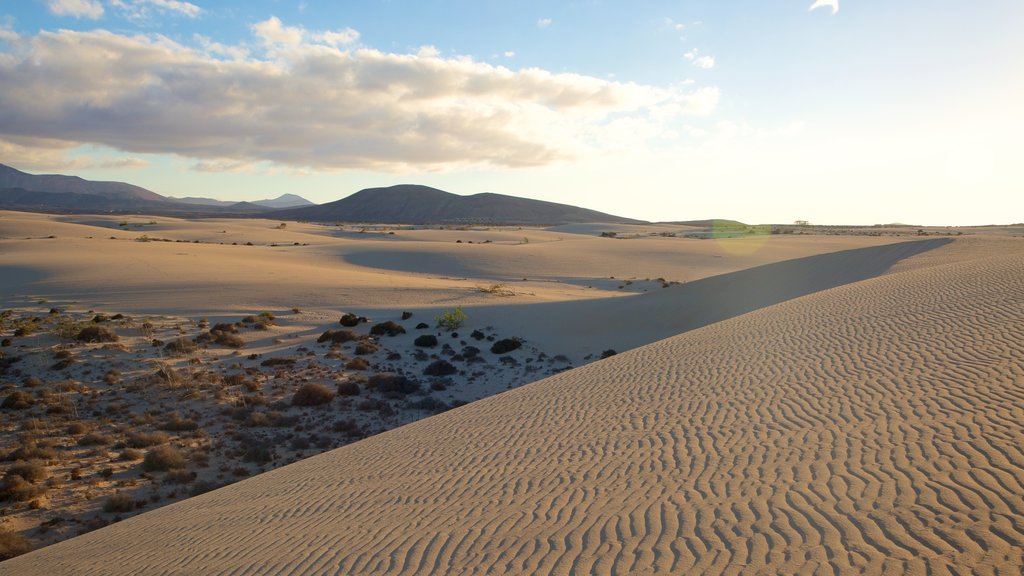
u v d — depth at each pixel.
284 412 26.62
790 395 12.14
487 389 31.22
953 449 8.00
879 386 11.55
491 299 53.97
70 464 20.83
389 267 79.56
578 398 15.59
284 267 69.25
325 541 8.62
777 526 6.66
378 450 14.63
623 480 9.07
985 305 16.77
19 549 14.64
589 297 59.44
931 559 5.55
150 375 30.12
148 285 52.97
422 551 7.55
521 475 10.24
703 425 11.23
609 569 6.25
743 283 46.09
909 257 40.53
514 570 6.58
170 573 8.62
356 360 33.66
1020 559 5.34
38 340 35.19
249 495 12.95
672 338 22.81
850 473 7.82
